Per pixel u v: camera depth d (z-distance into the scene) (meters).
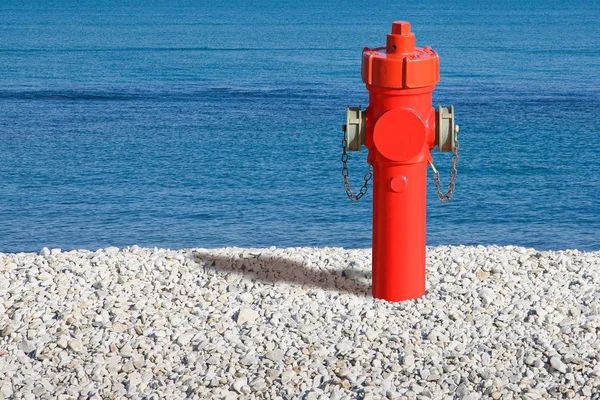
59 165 38.69
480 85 63.59
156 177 36.03
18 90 63.66
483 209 30.12
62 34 122.31
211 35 120.00
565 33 120.00
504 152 40.59
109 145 43.28
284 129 47.28
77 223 27.78
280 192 32.94
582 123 47.41
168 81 69.44
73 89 64.38
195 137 45.44
